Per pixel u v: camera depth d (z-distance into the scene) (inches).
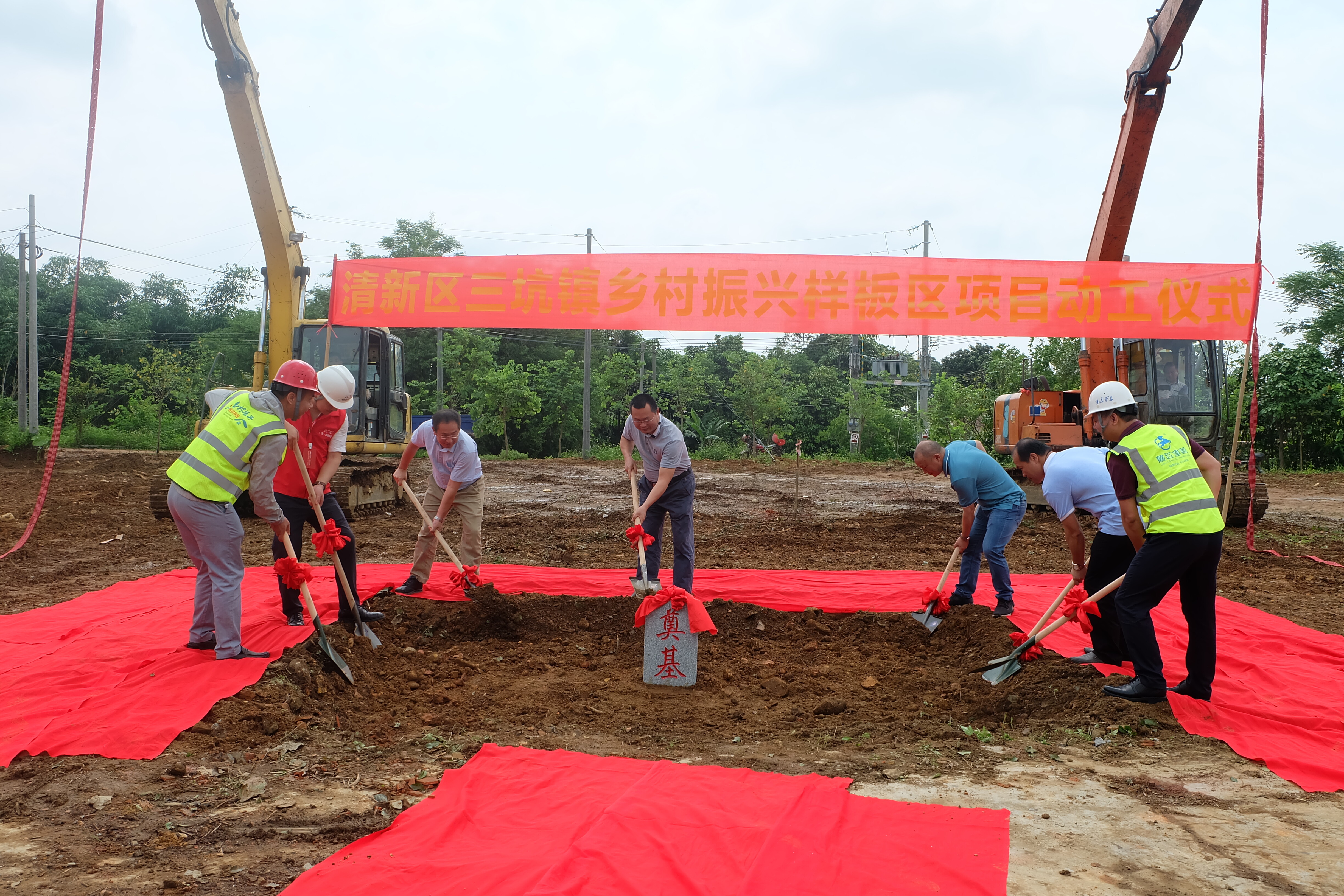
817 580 298.7
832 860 104.3
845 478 893.2
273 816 120.1
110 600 258.2
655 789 127.5
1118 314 258.7
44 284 1962.4
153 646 197.2
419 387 1488.7
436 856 106.4
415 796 128.6
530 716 177.6
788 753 153.6
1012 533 240.1
